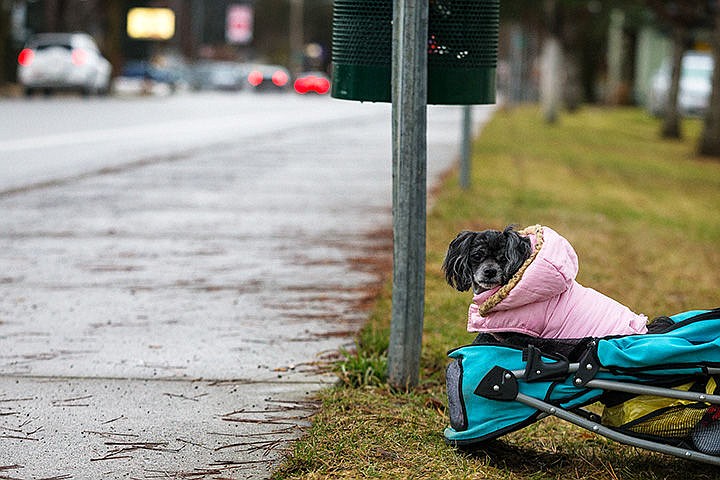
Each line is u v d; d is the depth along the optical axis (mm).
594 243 16406
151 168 24984
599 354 6629
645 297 12625
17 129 35312
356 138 37094
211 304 11523
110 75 72125
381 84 8594
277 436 7512
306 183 22828
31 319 10789
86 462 7031
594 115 75062
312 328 10500
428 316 10867
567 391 6738
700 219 21672
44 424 7754
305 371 9070
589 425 6730
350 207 19172
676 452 6629
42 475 6812
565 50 79312
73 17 74125
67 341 10000
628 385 6629
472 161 29141
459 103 8609
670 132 50312
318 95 93125
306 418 7871
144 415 7957
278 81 101250
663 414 6672
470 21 8547
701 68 67938
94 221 16906
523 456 7242
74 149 29172
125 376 8930
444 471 6793
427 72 8508
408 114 8258
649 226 19422
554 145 39906
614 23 72125
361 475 6707
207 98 73688
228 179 23219
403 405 8125
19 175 22812
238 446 7324
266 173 24734
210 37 178500
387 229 16781
